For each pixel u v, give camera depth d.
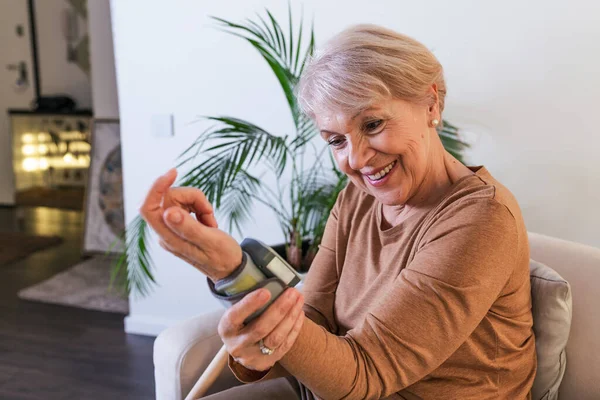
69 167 5.00
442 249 0.89
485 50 1.86
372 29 0.94
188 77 2.24
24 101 5.11
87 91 5.05
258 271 0.76
